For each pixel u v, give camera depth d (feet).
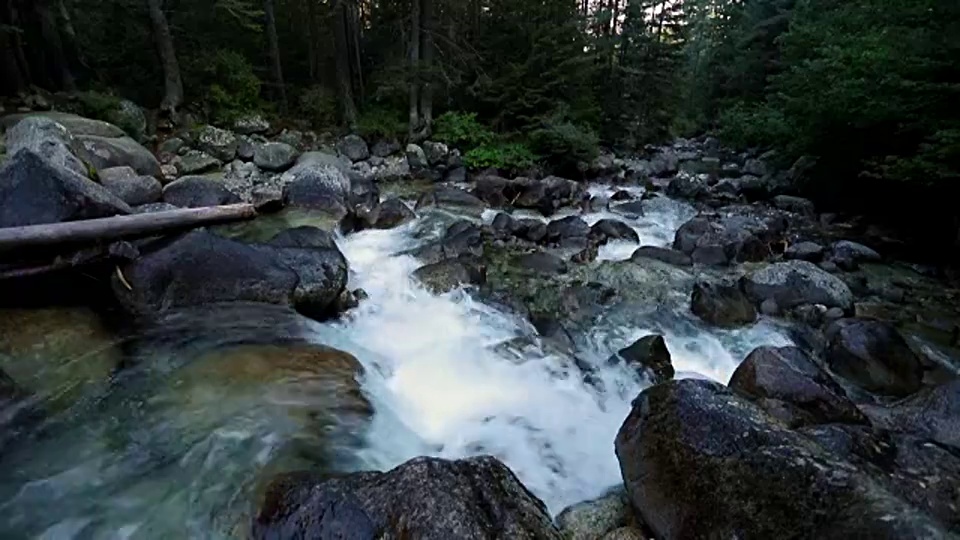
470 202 40.50
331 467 12.37
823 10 52.49
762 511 9.38
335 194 35.40
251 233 28.76
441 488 9.65
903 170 28.99
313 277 20.90
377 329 21.03
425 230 33.81
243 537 10.25
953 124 27.22
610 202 44.83
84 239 17.28
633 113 84.58
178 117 48.57
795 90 42.68
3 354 14.20
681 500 10.55
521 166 53.21
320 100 58.59
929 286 27.45
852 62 32.27
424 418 15.96
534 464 14.34
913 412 14.92
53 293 17.28
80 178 19.97
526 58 62.69
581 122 63.57
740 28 101.60
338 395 15.03
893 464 12.19
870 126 33.60
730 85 95.25
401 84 56.08
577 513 11.84
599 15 75.46
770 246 32.65
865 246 32.09
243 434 12.94
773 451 9.95
